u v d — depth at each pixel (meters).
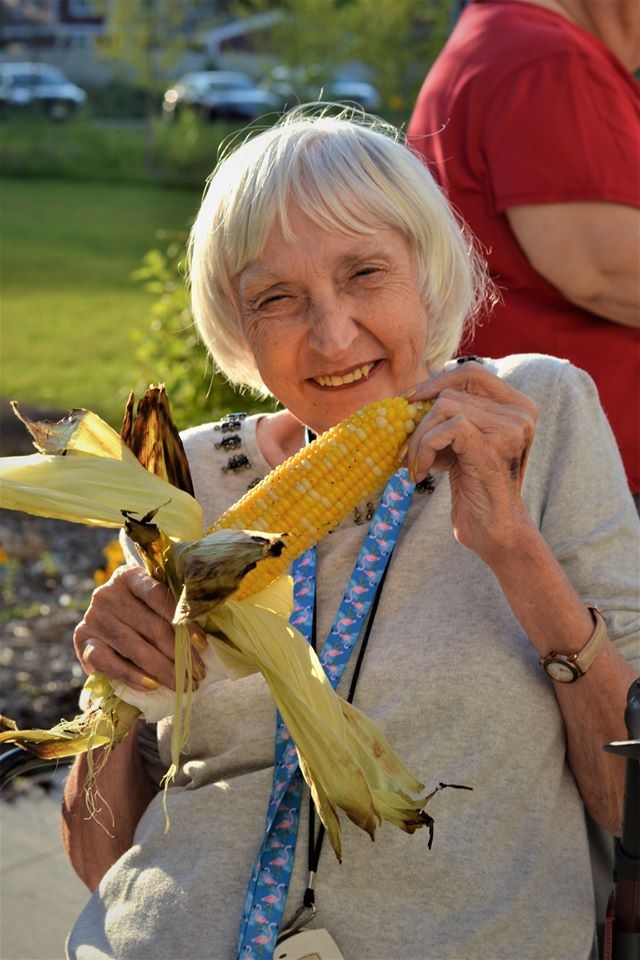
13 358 11.78
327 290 1.91
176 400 5.79
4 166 27.98
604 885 2.12
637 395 3.02
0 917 3.39
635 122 3.00
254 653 1.66
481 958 1.85
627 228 2.88
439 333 2.07
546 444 2.08
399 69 21.12
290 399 2.00
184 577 1.57
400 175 1.94
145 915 1.91
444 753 1.90
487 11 3.18
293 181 1.90
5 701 4.69
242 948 1.81
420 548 2.01
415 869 1.86
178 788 2.07
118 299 14.91
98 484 1.75
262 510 1.73
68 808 2.19
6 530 6.94
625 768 1.79
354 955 1.85
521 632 1.96
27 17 48.06
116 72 36.66
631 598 1.99
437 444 1.71
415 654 1.93
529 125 2.94
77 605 5.77
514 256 3.03
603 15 3.04
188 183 27.14
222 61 39.09
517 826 1.90
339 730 1.66
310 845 1.87
